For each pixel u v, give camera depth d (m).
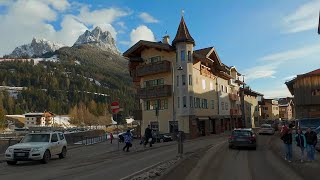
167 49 53.41
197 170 15.77
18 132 100.00
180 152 23.00
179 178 13.46
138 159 21.69
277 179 13.38
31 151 20.08
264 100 122.88
